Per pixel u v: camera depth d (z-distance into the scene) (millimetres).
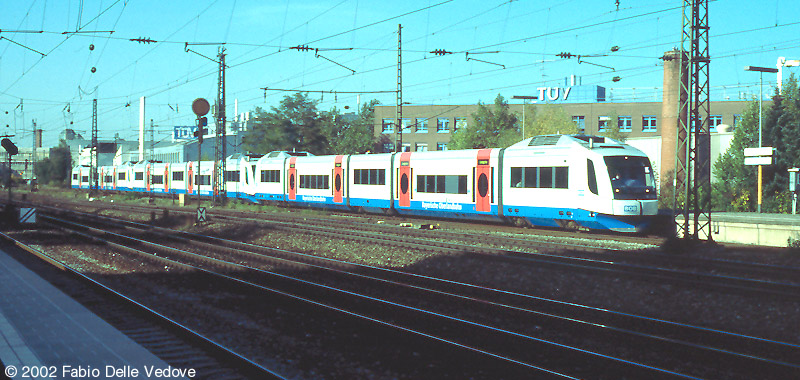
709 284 14281
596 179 23922
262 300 13664
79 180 89688
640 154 24750
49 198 71000
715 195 42344
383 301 12719
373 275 16984
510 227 28156
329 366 8984
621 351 9766
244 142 96000
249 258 20641
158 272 17844
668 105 54031
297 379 8445
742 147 45000
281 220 34406
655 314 12789
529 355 9367
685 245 21688
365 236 24547
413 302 13516
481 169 28484
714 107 77375
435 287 15266
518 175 26859
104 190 80812
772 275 16188
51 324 10141
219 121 46906
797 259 18766
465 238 24031
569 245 20641
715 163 45750
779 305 12898
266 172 44875
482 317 12078
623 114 79375
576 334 10734
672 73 54062
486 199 28266
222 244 24859
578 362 8938
